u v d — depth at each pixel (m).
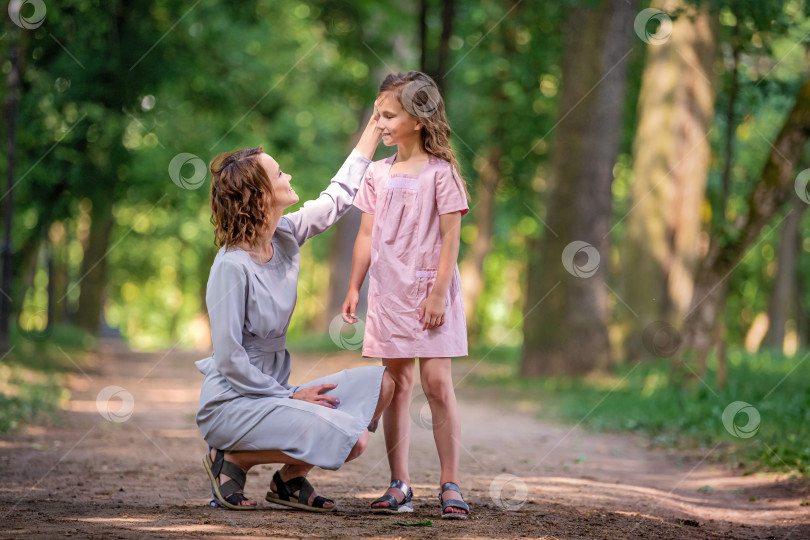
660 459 8.18
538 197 25.67
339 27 21.41
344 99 25.56
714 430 9.31
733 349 23.25
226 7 19.42
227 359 4.26
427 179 4.52
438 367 4.49
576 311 17.19
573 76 17.39
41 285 30.98
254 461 4.38
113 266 44.28
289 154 26.55
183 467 6.36
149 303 55.53
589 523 4.39
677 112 19.30
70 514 4.07
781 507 5.63
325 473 6.25
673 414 10.94
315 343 28.48
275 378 4.48
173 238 37.28
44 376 14.34
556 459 7.91
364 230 4.71
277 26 25.02
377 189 4.62
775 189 12.63
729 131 13.27
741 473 7.08
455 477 4.48
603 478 6.76
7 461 6.30
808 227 33.12
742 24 13.03
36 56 16.11
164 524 3.82
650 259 19.44
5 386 11.50
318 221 4.61
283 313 4.41
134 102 17.50
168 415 10.99
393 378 4.60
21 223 17.41
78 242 39.06
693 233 19.42
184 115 21.39
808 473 6.52
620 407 12.12
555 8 18.41
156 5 17.75
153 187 21.73
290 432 4.23
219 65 20.81
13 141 13.73
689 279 19.39
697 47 19.12
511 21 20.16
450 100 21.52
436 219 4.52
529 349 17.55
